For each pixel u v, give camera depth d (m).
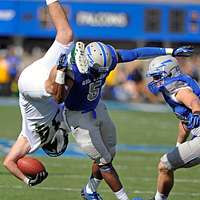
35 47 91.38
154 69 21.61
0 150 37.47
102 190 26.27
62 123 21.55
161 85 21.59
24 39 91.12
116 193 21.44
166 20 86.88
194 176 30.64
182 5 87.00
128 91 80.62
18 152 21.16
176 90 21.34
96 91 21.03
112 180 21.33
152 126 54.69
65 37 20.34
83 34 85.94
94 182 22.70
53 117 21.22
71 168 31.67
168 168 21.33
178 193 26.38
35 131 21.23
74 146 39.81
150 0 97.00
